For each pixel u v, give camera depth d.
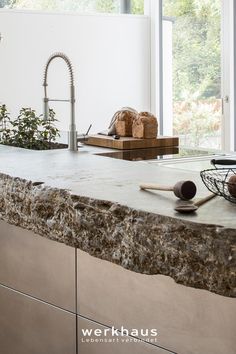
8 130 4.05
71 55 7.10
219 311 2.10
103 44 7.31
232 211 2.09
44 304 2.82
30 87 6.88
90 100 7.26
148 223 2.10
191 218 2.00
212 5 7.19
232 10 6.99
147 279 2.33
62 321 2.73
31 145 4.00
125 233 2.19
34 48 6.88
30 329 2.91
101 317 2.53
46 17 6.92
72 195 2.40
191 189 2.25
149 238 2.10
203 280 1.95
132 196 2.33
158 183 2.57
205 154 3.87
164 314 2.28
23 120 4.02
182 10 7.50
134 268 2.16
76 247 2.43
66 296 2.69
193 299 2.17
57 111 7.06
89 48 7.21
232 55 7.02
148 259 2.11
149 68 7.69
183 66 7.53
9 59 6.75
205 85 7.31
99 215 2.29
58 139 4.35
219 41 7.13
